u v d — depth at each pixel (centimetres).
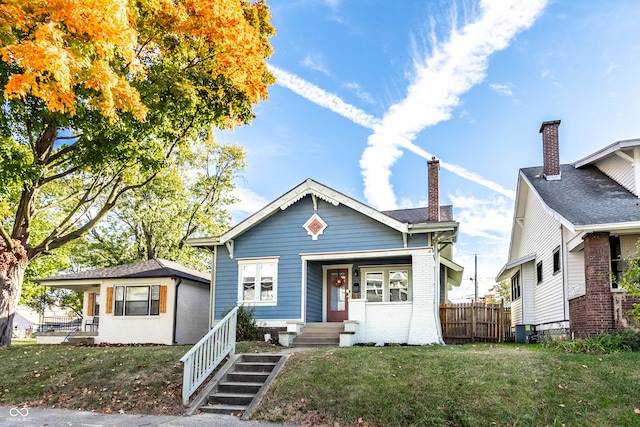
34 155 1530
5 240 1664
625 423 762
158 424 884
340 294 1931
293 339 1650
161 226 3170
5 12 991
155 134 1592
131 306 2067
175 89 1509
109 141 1451
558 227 1819
